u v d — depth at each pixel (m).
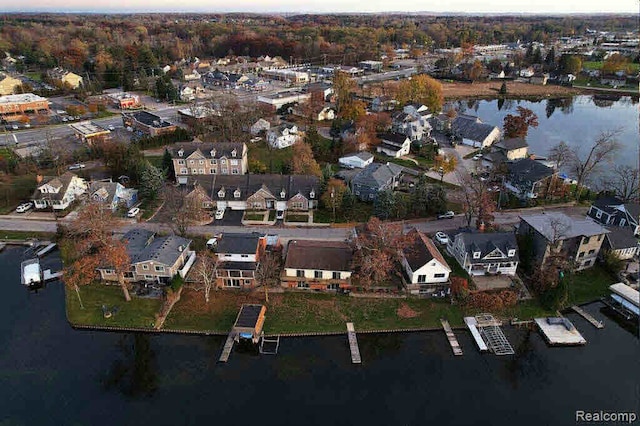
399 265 65.69
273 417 44.78
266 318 56.91
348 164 104.81
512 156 108.19
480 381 49.41
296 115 145.25
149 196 85.81
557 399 47.31
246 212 81.81
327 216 80.69
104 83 184.12
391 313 58.00
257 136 123.50
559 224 64.94
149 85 183.00
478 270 64.12
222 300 59.84
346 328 55.75
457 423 44.50
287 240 72.75
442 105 157.25
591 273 65.50
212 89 185.75
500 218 80.25
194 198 78.00
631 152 121.44
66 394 47.28
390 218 79.38
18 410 45.41
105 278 62.62
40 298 61.47
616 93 192.38
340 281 60.91
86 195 80.81
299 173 91.69
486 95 188.38
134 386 48.19
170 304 58.62
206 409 45.59
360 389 48.19
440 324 56.53
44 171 97.62
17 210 81.56
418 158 111.75
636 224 69.50
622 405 46.47
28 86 168.38
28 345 53.38
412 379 49.53
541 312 58.56
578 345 53.97
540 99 188.50
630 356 52.78
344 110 133.75
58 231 73.25
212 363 51.09
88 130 118.00
